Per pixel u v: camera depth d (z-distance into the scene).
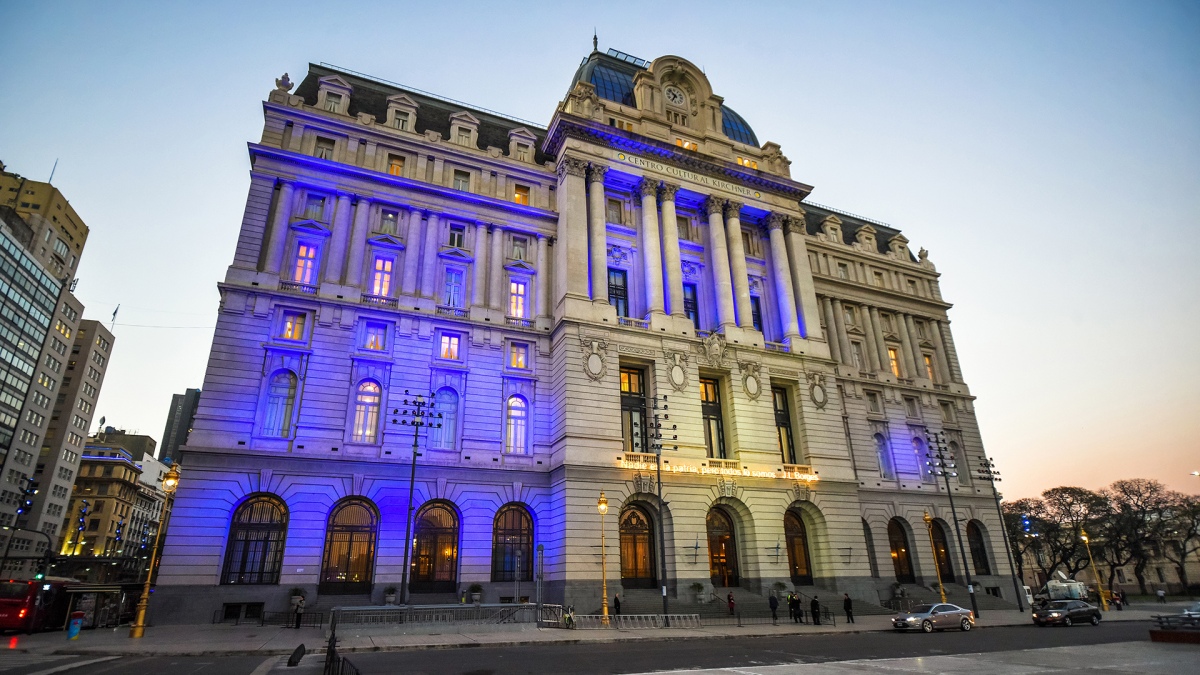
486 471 45.03
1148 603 77.31
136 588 40.97
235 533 38.72
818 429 55.09
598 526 43.81
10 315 101.81
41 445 112.38
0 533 101.25
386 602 39.34
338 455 41.41
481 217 51.66
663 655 24.31
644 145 56.88
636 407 50.47
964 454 67.62
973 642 29.69
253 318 42.47
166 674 19.02
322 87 50.66
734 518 50.47
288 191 46.25
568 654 24.50
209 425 39.31
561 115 53.94
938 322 73.50
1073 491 99.06
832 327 65.62
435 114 56.50
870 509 59.19
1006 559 63.56
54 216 124.00
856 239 74.31
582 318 49.00
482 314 48.94
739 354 54.12
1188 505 96.44
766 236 62.72
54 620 32.69
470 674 19.56
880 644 28.95
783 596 46.53
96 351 133.38
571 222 52.19
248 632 31.36
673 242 55.78
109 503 145.50
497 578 43.66
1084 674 19.00
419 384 45.25
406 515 41.91
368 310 45.50
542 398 48.78
